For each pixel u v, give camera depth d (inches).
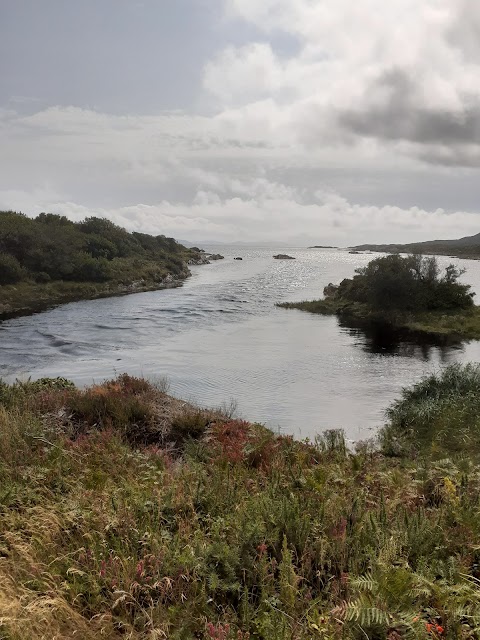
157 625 145.8
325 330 1251.2
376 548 181.5
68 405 464.1
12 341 1057.5
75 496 238.2
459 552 182.7
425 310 1443.2
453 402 542.3
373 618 134.5
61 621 145.0
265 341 1091.3
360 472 323.9
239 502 231.9
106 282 2225.6
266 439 374.0
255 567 171.0
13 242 2117.4
